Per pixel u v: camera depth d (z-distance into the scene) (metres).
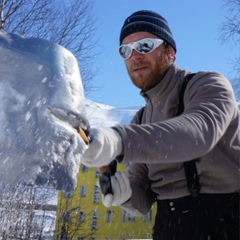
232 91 1.54
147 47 1.81
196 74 1.69
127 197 1.91
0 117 0.81
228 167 1.65
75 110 0.90
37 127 0.83
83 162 1.07
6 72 0.87
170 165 1.76
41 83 0.89
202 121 1.30
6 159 0.78
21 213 8.05
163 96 1.81
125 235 25.39
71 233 11.80
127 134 1.15
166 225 1.81
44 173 0.81
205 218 1.68
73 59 0.99
